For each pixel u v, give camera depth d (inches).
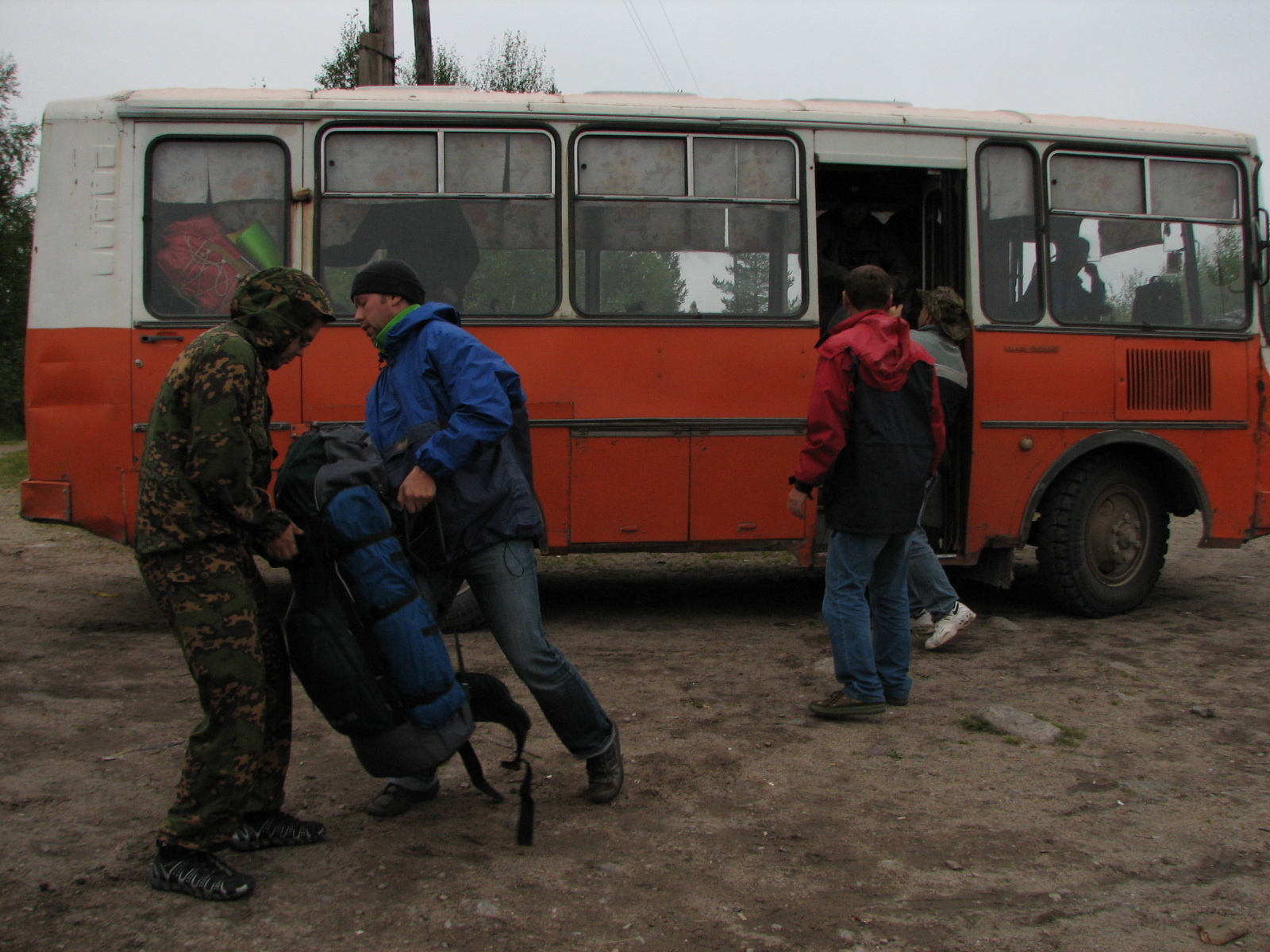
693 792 151.9
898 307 228.7
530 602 136.7
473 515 132.7
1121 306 275.1
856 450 177.6
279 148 244.5
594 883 122.5
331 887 119.5
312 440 130.3
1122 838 138.3
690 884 123.0
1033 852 133.6
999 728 180.7
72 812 138.3
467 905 115.7
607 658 230.7
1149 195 277.6
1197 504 279.0
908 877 126.1
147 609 273.1
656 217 254.8
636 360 252.8
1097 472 272.1
